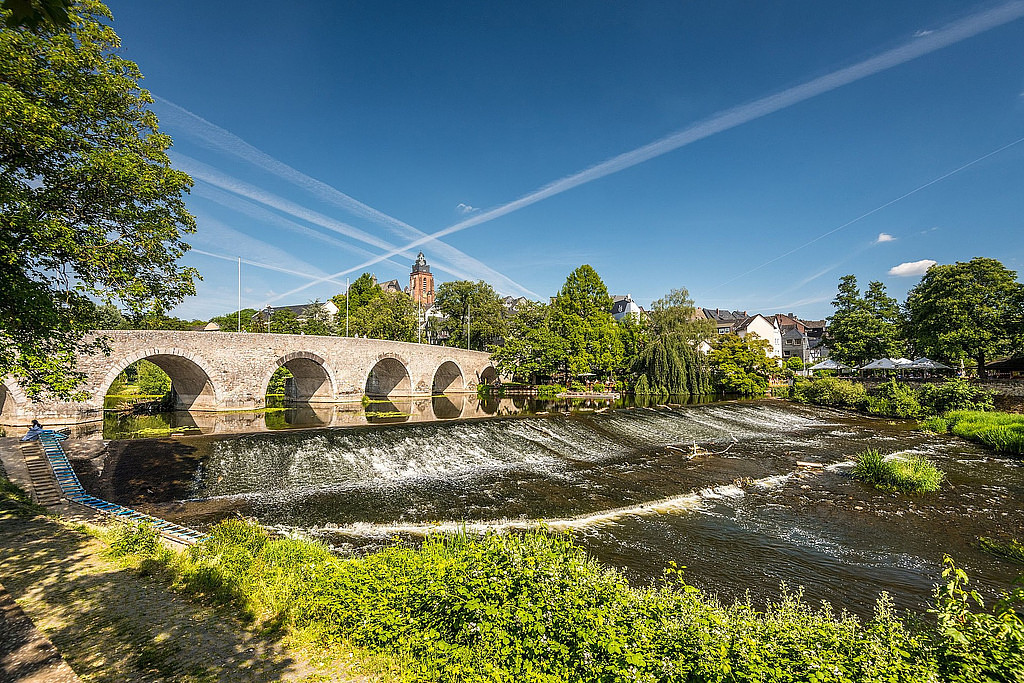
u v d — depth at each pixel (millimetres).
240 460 20469
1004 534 15039
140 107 17344
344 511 16453
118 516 12727
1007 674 4078
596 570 6738
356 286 92812
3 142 13031
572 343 56594
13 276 11102
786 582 11938
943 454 26266
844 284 61375
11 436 21828
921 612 10547
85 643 6047
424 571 6898
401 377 50281
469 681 4711
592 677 4512
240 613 7086
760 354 59844
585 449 26562
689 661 4590
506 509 16938
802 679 4203
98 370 27750
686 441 29875
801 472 22562
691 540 14477
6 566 8562
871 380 50469
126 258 16016
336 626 6461
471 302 69000
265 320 88625
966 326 39531
